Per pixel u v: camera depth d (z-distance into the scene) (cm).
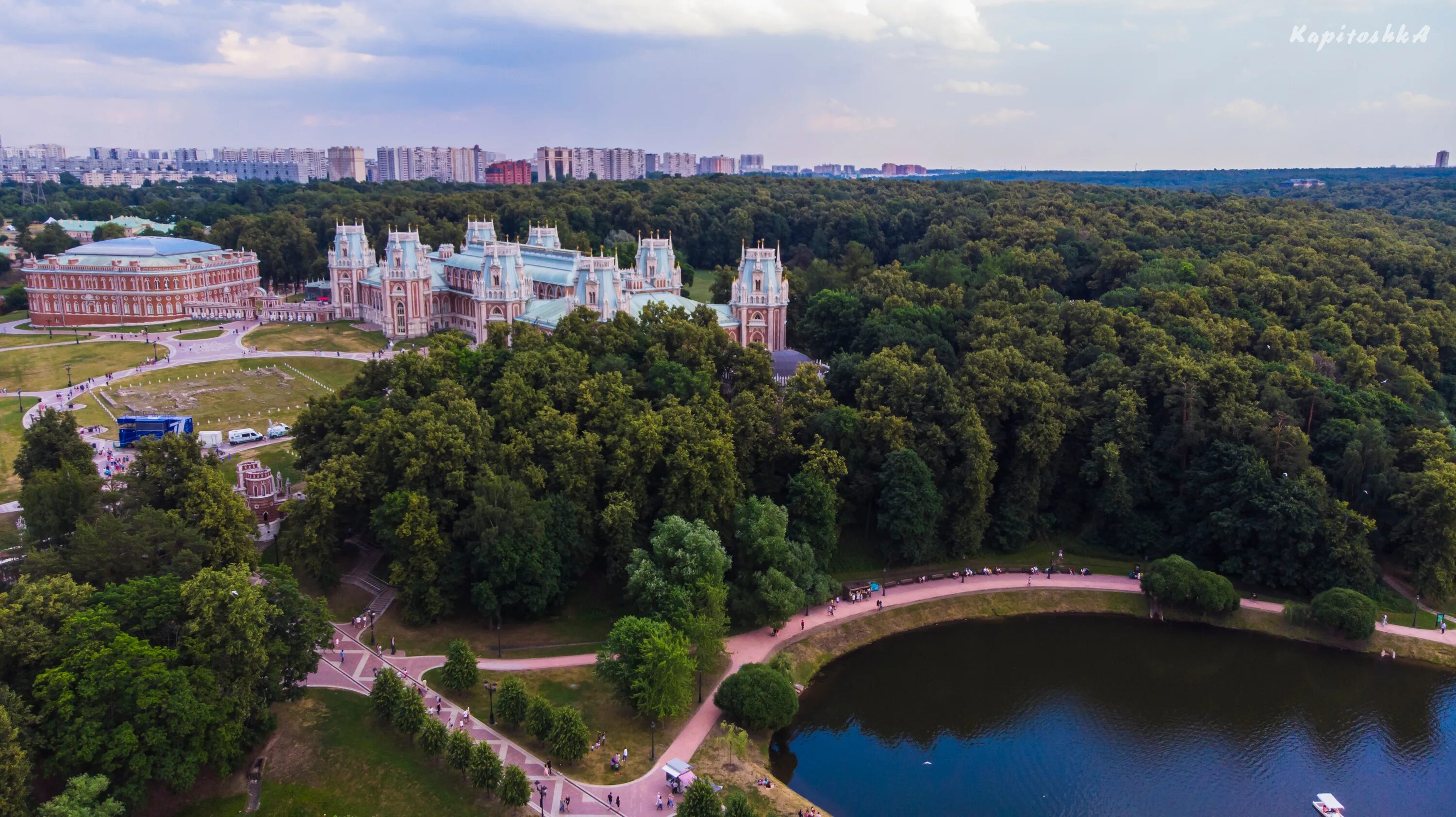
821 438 15862
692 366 17925
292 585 11069
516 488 13500
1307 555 15650
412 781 10319
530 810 9981
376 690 11000
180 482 13100
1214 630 15112
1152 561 16475
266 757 10488
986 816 10875
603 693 12162
